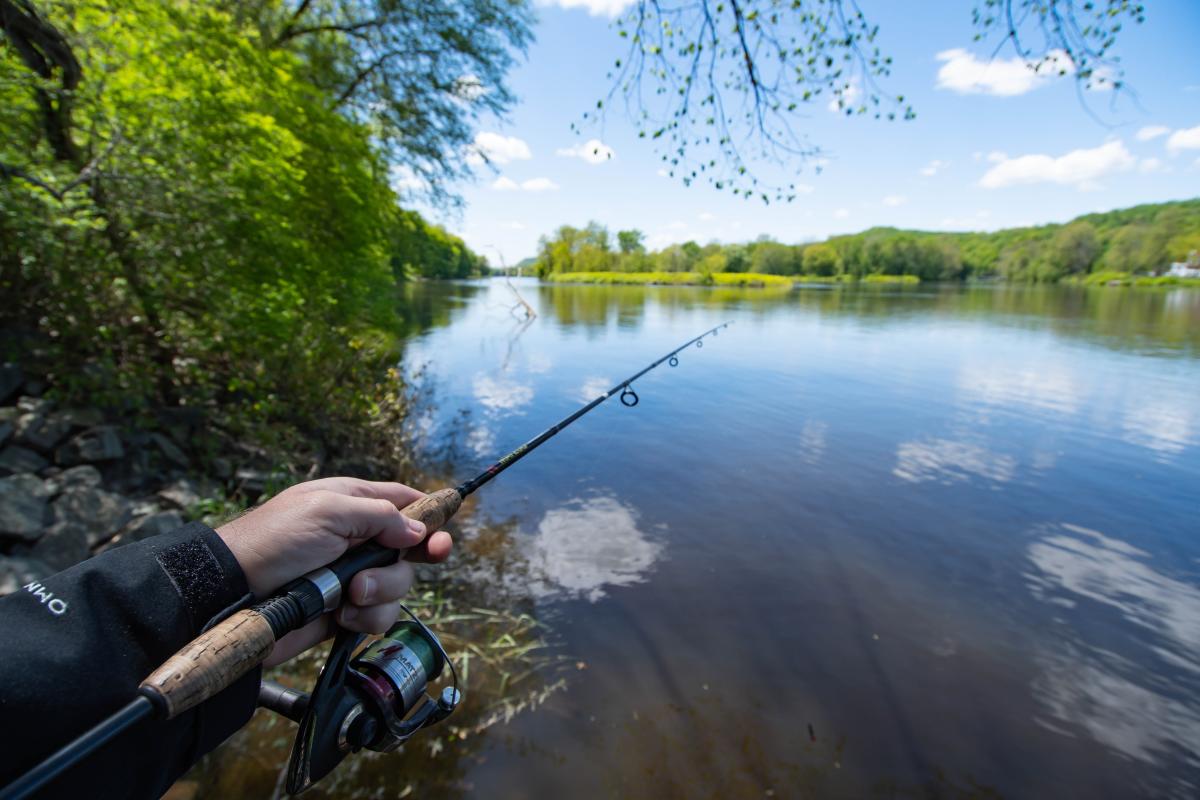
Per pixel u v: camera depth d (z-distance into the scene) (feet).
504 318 81.10
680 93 15.23
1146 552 17.04
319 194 24.48
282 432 19.88
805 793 9.34
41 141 14.66
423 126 36.96
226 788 8.49
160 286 16.67
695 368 43.83
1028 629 13.52
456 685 3.86
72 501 11.99
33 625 2.06
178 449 15.90
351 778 8.96
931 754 10.14
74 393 14.42
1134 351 51.39
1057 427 28.81
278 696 3.22
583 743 10.01
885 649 12.72
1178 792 9.59
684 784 9.38
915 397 34.73
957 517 19.13
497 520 18.40
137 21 15.80
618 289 188.75
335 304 24.73
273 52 23.88
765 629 13.26
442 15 34.22
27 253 13.84
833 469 23.29
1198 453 25.07
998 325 73.05
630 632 12.95
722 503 20.02
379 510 3.15
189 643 2.31
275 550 2.76
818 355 49.80
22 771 1.86
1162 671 12.22
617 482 21.79
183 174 15.37
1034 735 10.57
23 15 12.92
